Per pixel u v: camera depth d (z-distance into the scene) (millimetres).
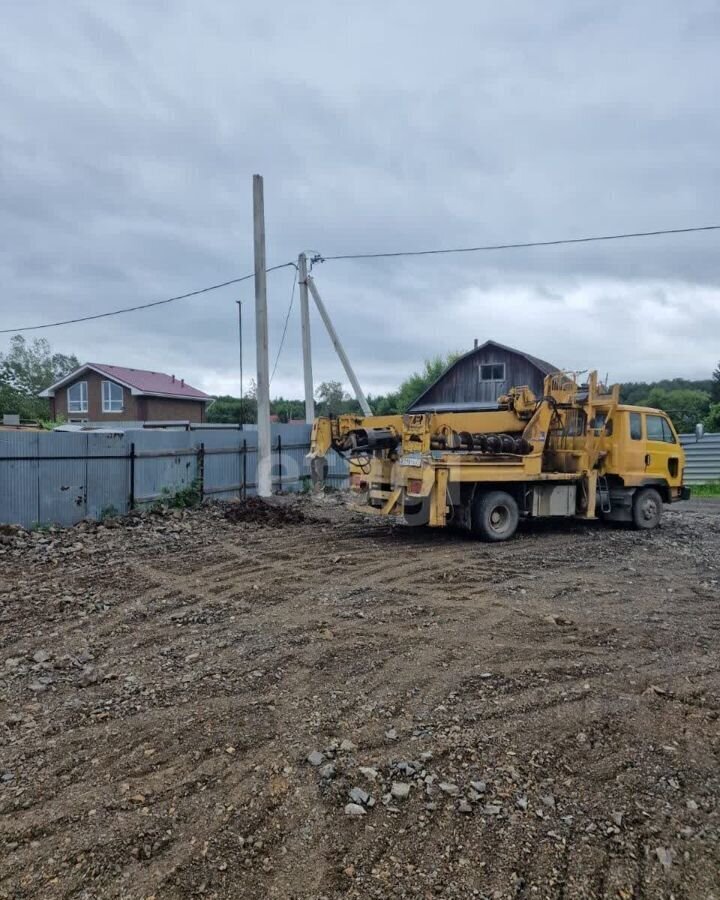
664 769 3512
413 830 2957
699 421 31828
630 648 5367
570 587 7383
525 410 11008
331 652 5184
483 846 2855
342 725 3943
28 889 2555
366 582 7516
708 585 7617
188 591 7023
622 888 2629
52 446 10281
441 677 4695
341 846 2842
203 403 44531
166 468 12562
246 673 4750
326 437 10781
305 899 2525
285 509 12703
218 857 2754
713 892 2623
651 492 12156
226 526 11164
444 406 29281
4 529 9320
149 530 10445
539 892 2594
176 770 3428
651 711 4203
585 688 4527
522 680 4656
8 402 42188
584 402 11484
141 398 39219
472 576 7844
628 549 9883
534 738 3809
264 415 14516
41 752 3605
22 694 4387
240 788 3264
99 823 2973
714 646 5457
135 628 5789
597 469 11648
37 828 2932
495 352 29625
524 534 11219
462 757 3588
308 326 18516
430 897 2551
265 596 6867
